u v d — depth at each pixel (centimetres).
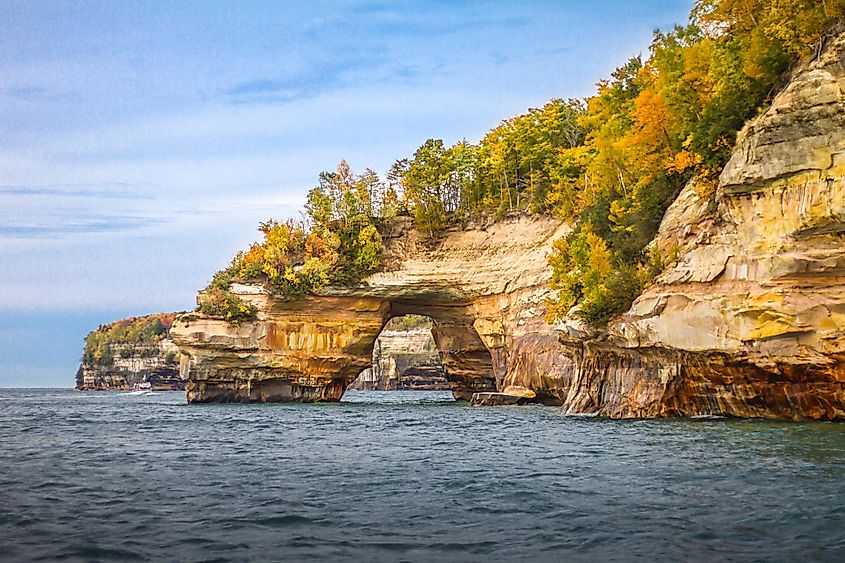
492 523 1670
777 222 3719
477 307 8862
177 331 8925
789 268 3684
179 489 2136
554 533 1573
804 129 3572
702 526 1605
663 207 5506
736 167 3888
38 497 2019
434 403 8919
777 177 3669
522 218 8775
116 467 2638
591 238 5775
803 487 1984
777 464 2391
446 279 8944
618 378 4897
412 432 4244
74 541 1530
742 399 4066
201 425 5041
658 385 4456
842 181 3428
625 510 1778
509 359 8256
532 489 2081
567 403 5597
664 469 2386
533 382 7494
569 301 5809
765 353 3819
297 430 4509
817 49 3919
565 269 6456
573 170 8450
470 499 1945
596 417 4897
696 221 4541
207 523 1688
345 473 2433
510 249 8669
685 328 4150
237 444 3538
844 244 3519
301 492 2067
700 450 2809
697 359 4150
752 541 1480
